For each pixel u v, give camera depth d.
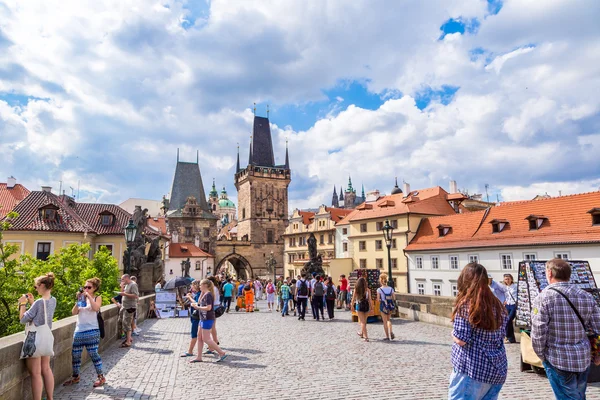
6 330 25.77
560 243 41.88
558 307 6.13
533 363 10.40
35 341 8.03
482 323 5.24
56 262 30.95
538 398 8.71
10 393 7.71
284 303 26.75
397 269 63.59
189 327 21.59
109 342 15.52
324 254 86.69
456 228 56.50
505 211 51.59
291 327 20.38
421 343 15.20
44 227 47.22
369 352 13.67
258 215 117.31
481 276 5.46
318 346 14.91
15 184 59.47
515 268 46.19
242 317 25.91
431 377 10.46
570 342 6.05
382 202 72.81
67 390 9.79
